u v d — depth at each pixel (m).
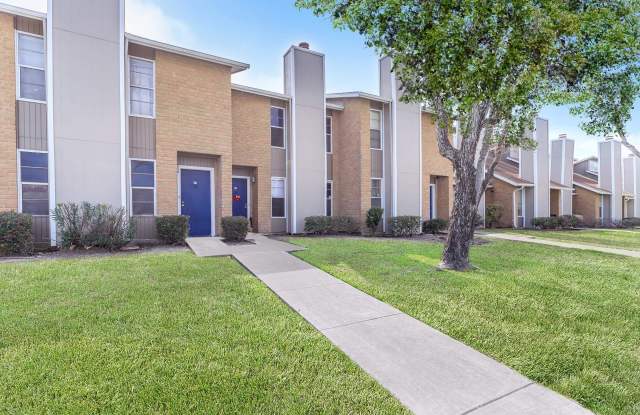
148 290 5.31
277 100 14.17
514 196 22.98
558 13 5.35
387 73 16.22
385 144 16.12
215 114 11.56
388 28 6.41
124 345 3.55
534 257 9.50
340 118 15.87
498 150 11.02
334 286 5.94
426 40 5.73
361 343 3.84
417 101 7.84
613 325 4.67
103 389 2.83
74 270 6.34
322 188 14.66
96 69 9.46
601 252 10.89
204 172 11.94
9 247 7.90
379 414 2.66
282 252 8.59
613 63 6.85
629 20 6.69
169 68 10.80
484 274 7.09
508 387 3.11
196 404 2.69
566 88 8.12
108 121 9.59
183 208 11.52
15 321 4.03
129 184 10.09
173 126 10.81
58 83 8.98
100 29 9.53
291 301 5.14
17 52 8.73
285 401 2.77
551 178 27.95
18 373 3.00
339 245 10.62
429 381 3.14
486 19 5.43
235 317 4.38
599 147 30.08
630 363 3.66
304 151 14.31
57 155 8.96
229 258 7.87
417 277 6.68
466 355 3.65
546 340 4.09
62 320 4.10
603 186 29.78
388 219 15.48
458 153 7.80
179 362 3.28
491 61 5.48
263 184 13.62
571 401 2.97
